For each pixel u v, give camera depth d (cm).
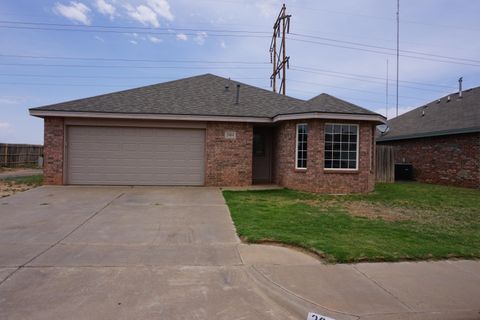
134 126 1266
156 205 895
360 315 342
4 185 1241
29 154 2497
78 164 1253
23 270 439
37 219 719
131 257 498
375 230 660
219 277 434
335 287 404
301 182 1218
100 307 350
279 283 412
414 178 1816
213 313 348
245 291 399
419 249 539
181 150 1295
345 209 891
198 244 566
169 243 570
